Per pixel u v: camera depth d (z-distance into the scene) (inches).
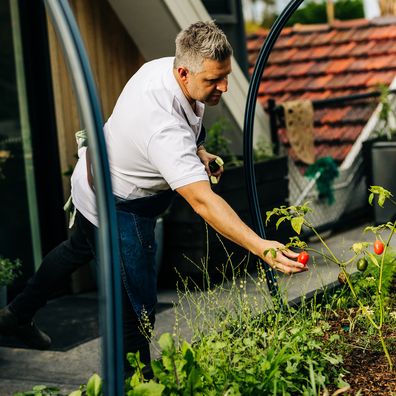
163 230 211.3
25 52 211.0
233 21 274.7
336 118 290.4
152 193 130.0
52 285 141.6
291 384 110.8
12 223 210.7
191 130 124.9
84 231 135.0
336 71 312.5
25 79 211.9
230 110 237.8
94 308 203.2
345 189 270.1
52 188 214.8
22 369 164.1
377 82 298.5
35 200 214.5
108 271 90.2
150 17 222.2
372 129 283.6
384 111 280.4
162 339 105.3
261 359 115.6
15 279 210.5
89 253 137.9
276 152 247.8
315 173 258.5
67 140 217.2
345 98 271.9
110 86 228.2
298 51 331.6
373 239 252.7
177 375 105.6
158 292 211.6
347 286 154.9
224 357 116.4
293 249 240.1
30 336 147.3
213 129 229.5
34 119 212.8
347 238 256.7
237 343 121.6
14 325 144.6
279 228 232.7
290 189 255.4
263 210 226.4
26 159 213.2
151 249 133.2
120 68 231.1
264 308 145.0
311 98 304.3
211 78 117.9
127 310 132.6
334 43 329.7
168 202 133.3
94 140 90.1
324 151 283.7
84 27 219.6
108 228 90.5
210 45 116.2
